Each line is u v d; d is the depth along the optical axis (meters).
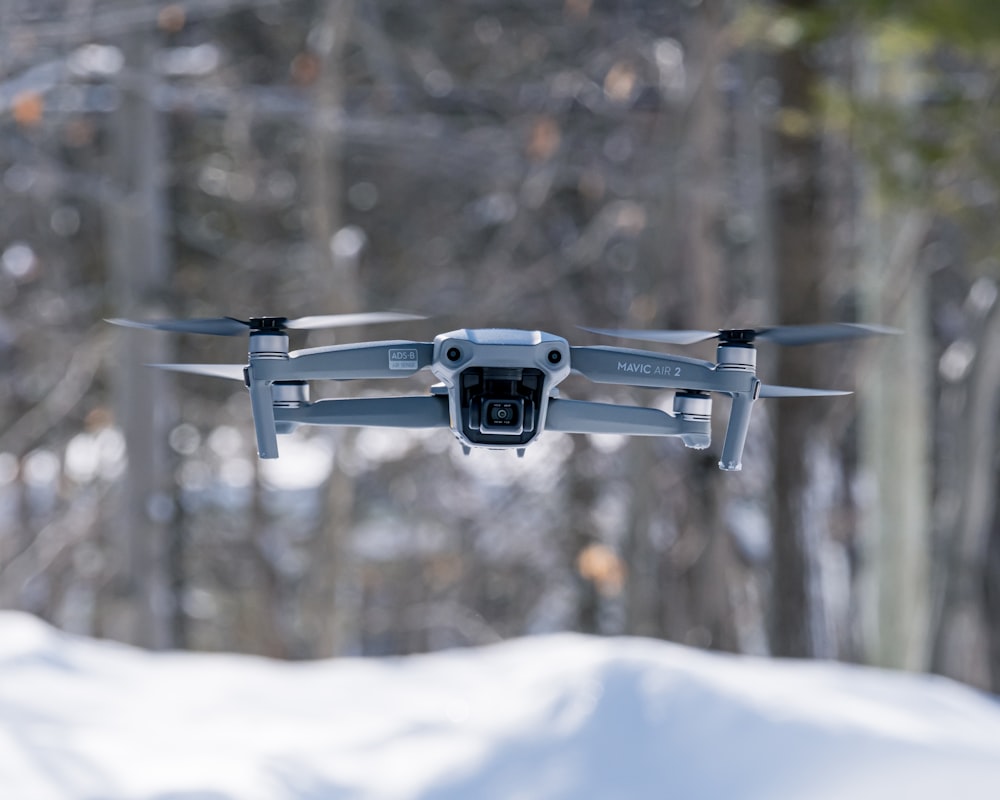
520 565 57.00
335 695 13.77
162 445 36.72
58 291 46.97
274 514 54.44
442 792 11.06
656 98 44.81
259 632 55.72
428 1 46.16
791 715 11.80
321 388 37.50
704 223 37.53
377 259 50.22
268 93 38.84
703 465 39.88
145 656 15.43
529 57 46.31
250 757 11.56
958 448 35.97
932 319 48.84
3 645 14.94
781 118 29.58
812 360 31.12
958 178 28.83
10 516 50.56
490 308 47.19
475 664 14.79
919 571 34.06
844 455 50.19
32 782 10.77
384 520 58.06
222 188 47.91
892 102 28.86
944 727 12.25
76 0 32.78
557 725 11.91
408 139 42.28
